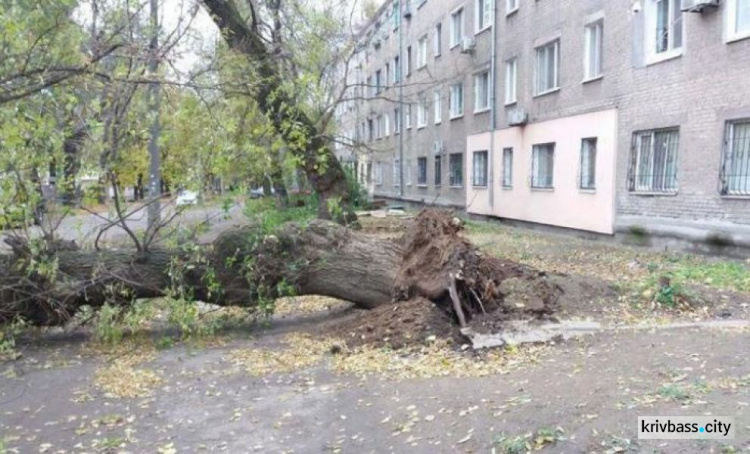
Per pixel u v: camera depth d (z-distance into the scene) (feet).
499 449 11.64
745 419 11.43
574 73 51.83
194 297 24.18
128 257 23.20
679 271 30.04
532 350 18.38
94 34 21.31
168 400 16.34
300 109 33.09
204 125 22.57
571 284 23.45
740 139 35.12
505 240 50.47
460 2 78.59
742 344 17.25
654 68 41.63
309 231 24.56
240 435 13.75
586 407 12.97
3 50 18.83
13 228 20.97
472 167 76.33
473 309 21.35
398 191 109.91
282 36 40.83
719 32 35.86
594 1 48.55
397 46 107.76
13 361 20.71
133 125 22.17
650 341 18.16
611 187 46.93
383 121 119.03
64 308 22.79
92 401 16.48
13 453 13.30
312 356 19.83
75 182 21.49
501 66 66.69
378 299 24.39
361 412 14.55
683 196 39.19
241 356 20.26
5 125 18.48
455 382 16.11
